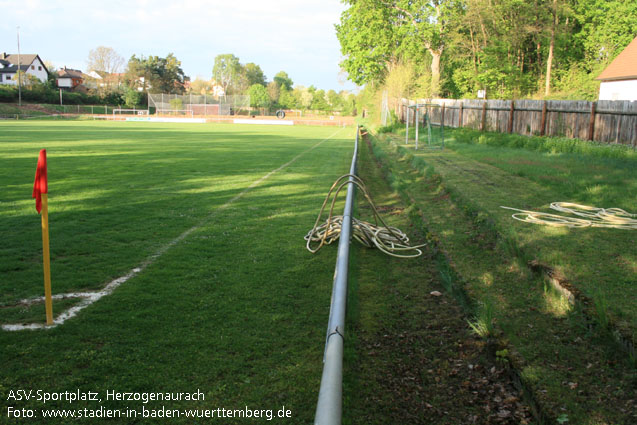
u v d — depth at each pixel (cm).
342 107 10350
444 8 3684
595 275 456
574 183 972
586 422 263
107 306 445
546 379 305
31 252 602
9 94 6806
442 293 498
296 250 642
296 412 296
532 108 1958
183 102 7750
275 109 9894
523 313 412
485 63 3638
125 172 1377
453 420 289
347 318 427
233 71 13262
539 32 3488
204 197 1012
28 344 370
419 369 348
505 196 880
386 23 4025
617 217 691
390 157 1839
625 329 341
